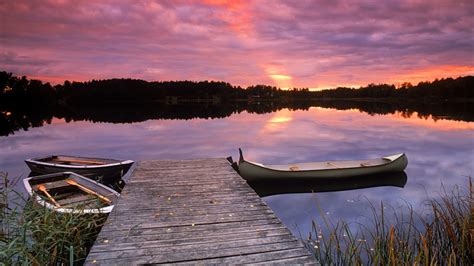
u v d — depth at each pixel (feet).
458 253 11.34
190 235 10.40
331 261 11.34
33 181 19.49
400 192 23.41
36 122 86.69
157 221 11.59
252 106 216.74
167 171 19.99
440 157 36.63
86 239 12.55
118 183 27.89
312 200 21.89
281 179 25.40
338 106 206.18
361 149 42.37
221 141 50.39
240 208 13.03
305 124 78.23
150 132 62.59
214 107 195.42
